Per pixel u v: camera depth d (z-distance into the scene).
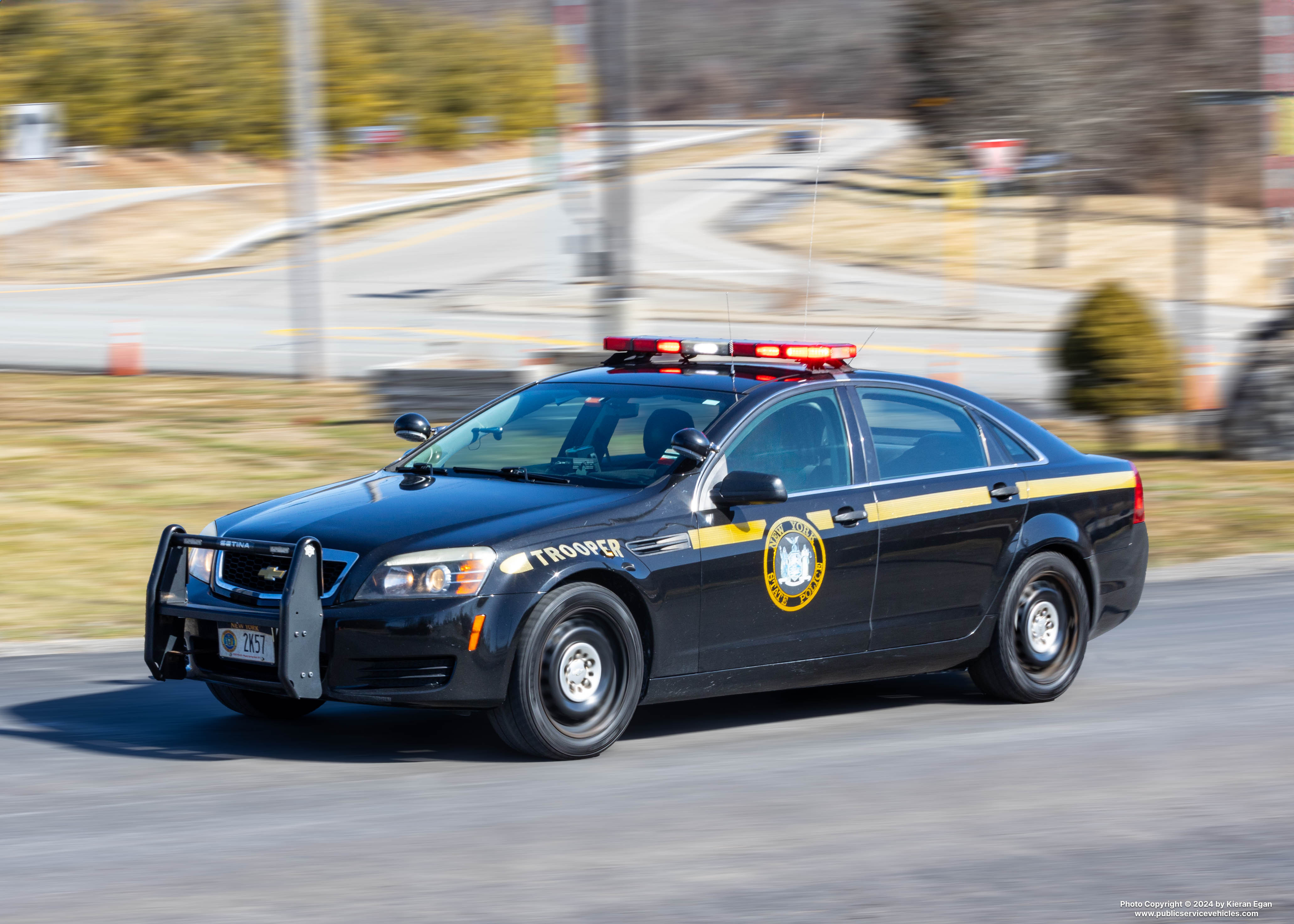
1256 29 44.62
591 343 33.03
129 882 6.23
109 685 9.94
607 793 7.59
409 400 21.84
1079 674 10.71
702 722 9.33
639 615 8.34
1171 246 49.75
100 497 16.67
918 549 9.26
